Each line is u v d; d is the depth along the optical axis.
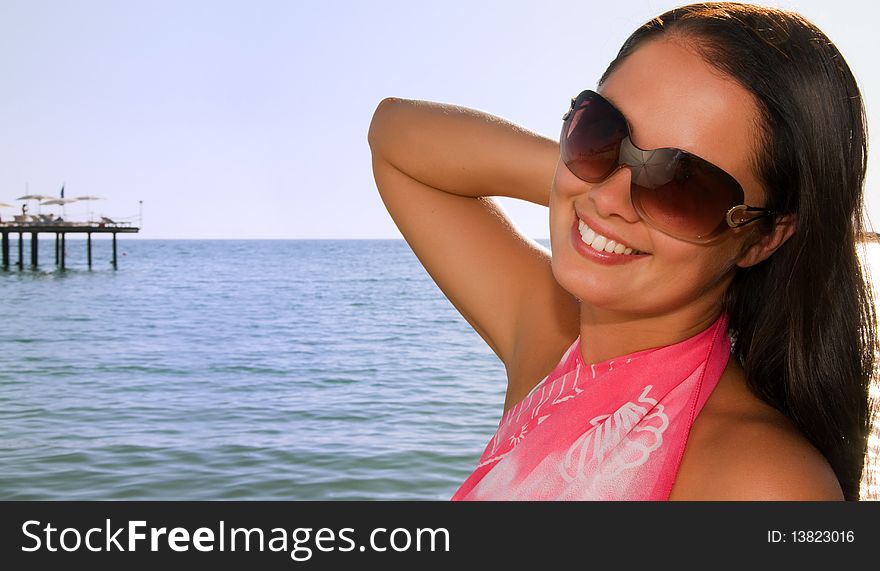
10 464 10.73
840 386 1.17
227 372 19.61
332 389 16.84
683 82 1.12
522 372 1.62
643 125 1.14
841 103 1.12
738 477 1.05
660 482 1.12
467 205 1.84
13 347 24.52
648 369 1.21
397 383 17.53
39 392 16.77
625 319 1.27
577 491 1.17
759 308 1.26
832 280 1.16
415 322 32.44
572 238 1.23
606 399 1.22
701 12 1.16
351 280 60.94
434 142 1.78
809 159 1.11
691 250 1.14
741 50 1.10
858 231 1.17
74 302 40.66
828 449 1.19
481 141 1.76
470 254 1.79
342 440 12.00
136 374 19.34
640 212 1.14
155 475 10.24
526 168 1.72
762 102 1.10
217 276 64.38
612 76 1.21
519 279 1.74
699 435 1.14
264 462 10.80
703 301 1.23
